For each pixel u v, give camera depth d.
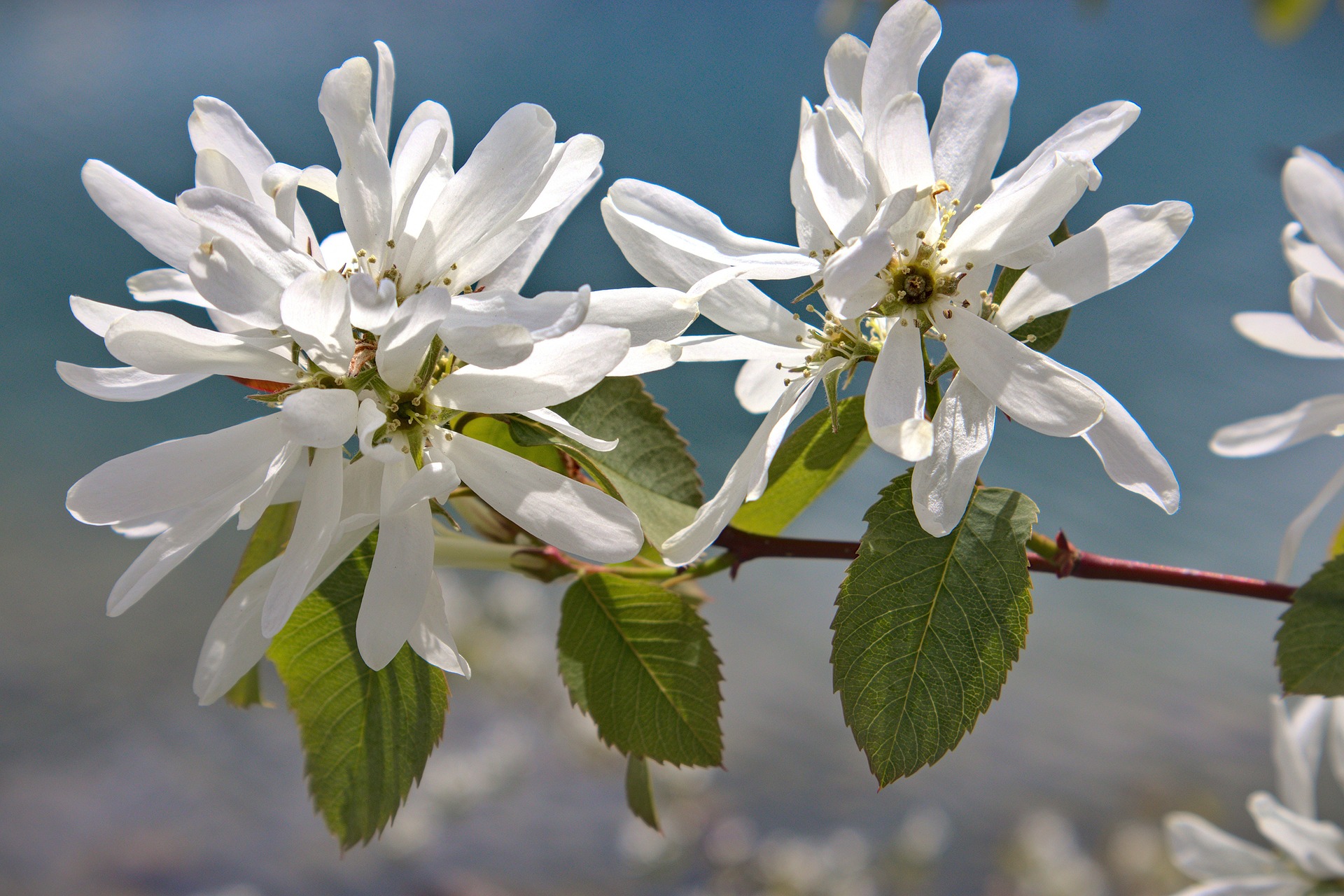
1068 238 0.29
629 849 1.34
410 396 0.28
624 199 0.28
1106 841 1.31
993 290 0.29
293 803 1.45
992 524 0.28
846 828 1.38
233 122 0.28
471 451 0.28
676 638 0.30
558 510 0.28
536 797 1.44
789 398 0.28
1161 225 0.28
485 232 0.28
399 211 0.28
